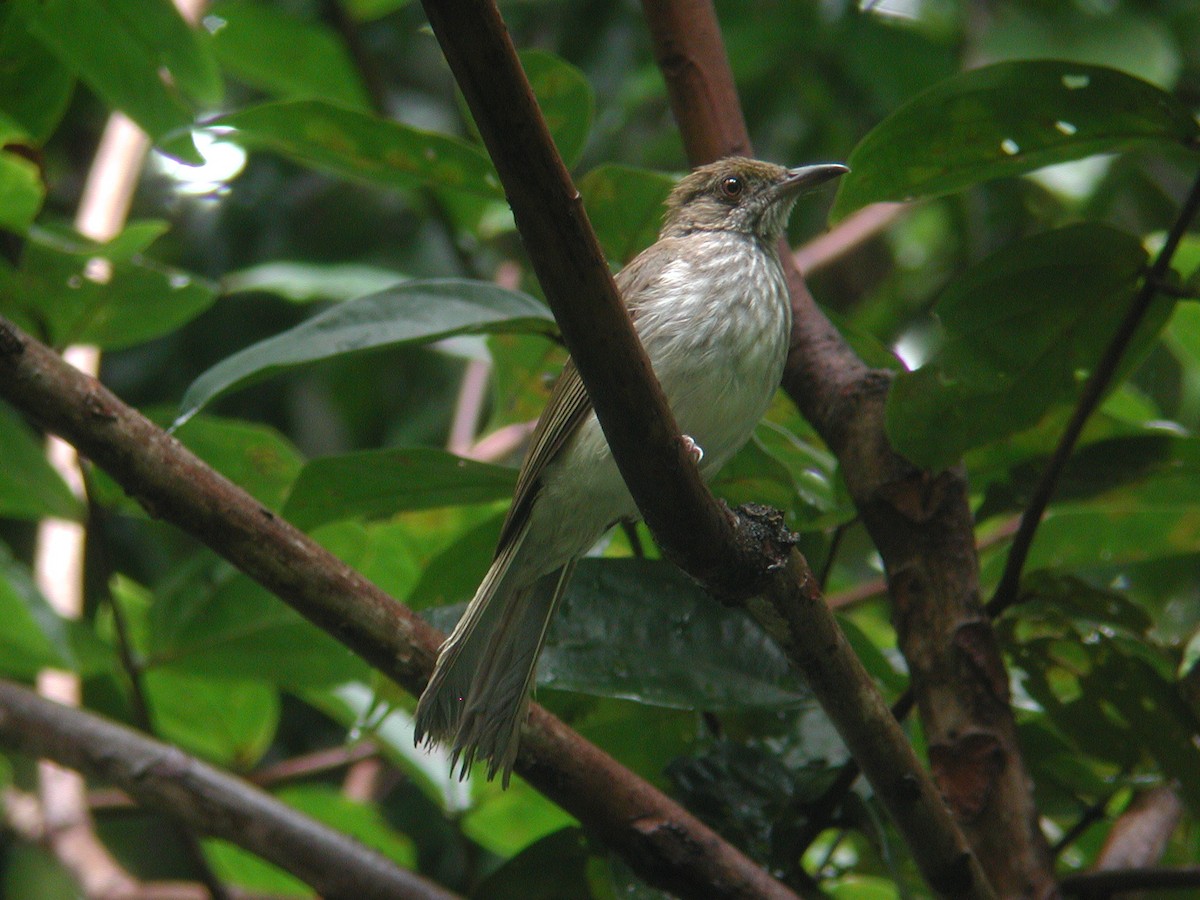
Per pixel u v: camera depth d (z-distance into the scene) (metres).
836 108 14.49
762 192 8.59
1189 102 13.57
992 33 11.57
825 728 7.51
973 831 6.21
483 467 6.86
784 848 6.73
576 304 4.61
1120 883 6.54
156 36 8.25
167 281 7.59
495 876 7.24
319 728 12.79
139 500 5.45
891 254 15.66
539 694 7.38
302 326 6.33
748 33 13.83
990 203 13.78
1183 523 8.45
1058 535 8.59
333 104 7.09
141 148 10.68
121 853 12.81
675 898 6.29
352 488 6.96
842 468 6.91
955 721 6.34
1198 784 7.03
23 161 6.87
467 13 4.07
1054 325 6.69
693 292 7.40
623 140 14.10
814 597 5.29
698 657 6.70
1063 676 7.60
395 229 13.84
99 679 9.73
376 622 5.69
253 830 7.20
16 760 11.18
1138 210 13.50
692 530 5.09
